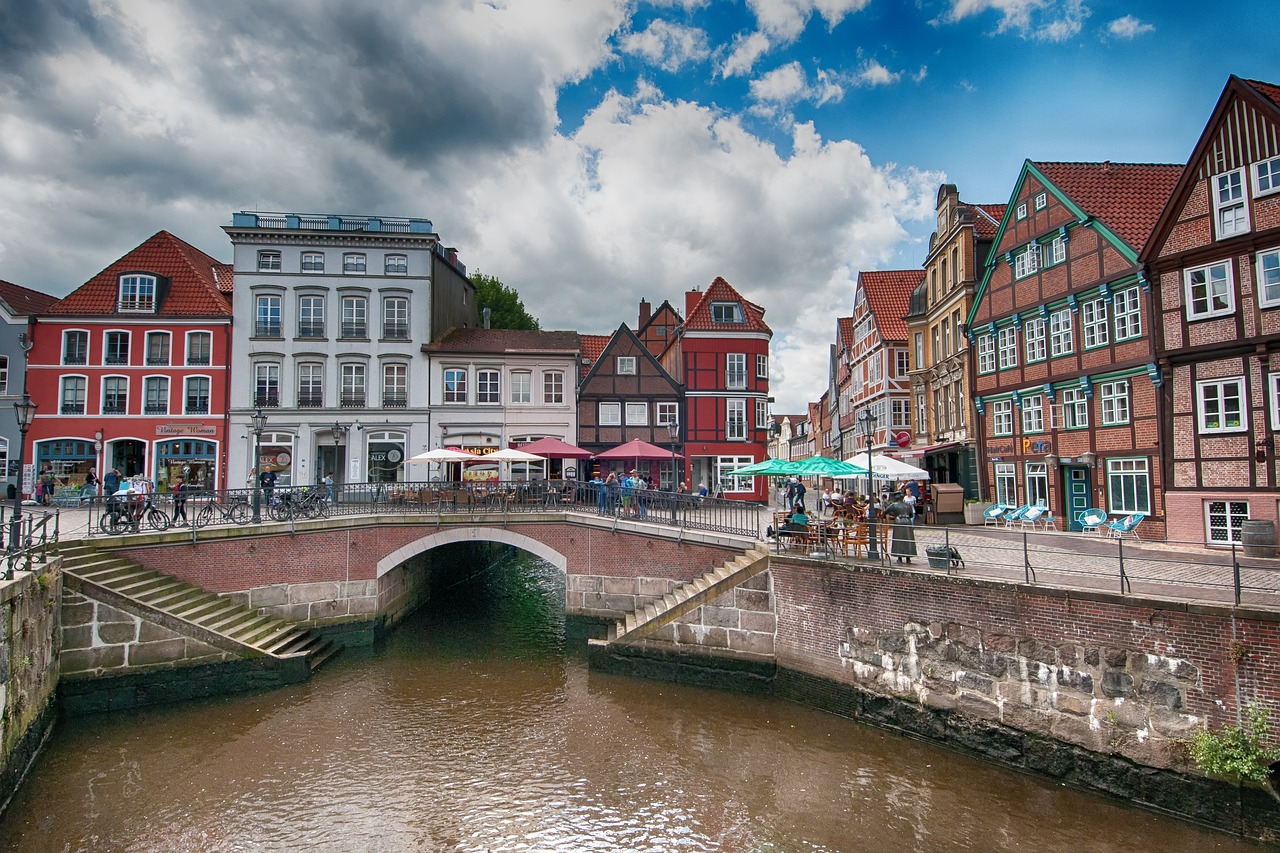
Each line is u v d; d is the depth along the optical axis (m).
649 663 15.70
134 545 15.53
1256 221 14.58
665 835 9.16
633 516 19.22
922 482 27.95
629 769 11.06
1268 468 14.34
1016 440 22.22
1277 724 8.34
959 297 25.41
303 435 29.64
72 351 28.50
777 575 14.58
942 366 27.17
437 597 24.97
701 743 12.05
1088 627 9.96
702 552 17.56
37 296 32.41
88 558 14.55
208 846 8.88
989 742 10.95
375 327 30.56
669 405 33.38
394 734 12.45
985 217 25.44
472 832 9.27
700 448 33.50
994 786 10.23
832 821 9.41
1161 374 16.39
